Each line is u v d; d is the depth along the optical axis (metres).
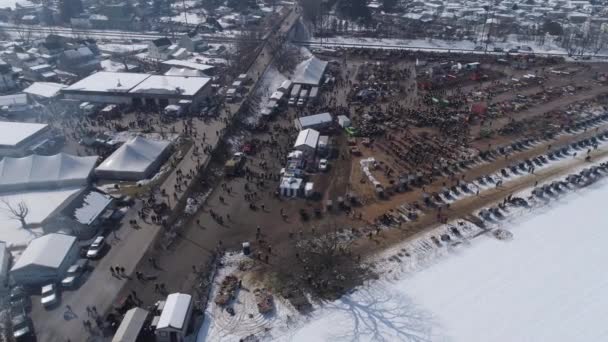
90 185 74.69
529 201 72.31
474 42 166.25
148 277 55.47
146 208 68.88
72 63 134.88
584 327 50.22
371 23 187.75
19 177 72.62
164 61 140.88
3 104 106.25
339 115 102.12
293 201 71.19
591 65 139.00
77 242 59.94
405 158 83.44
